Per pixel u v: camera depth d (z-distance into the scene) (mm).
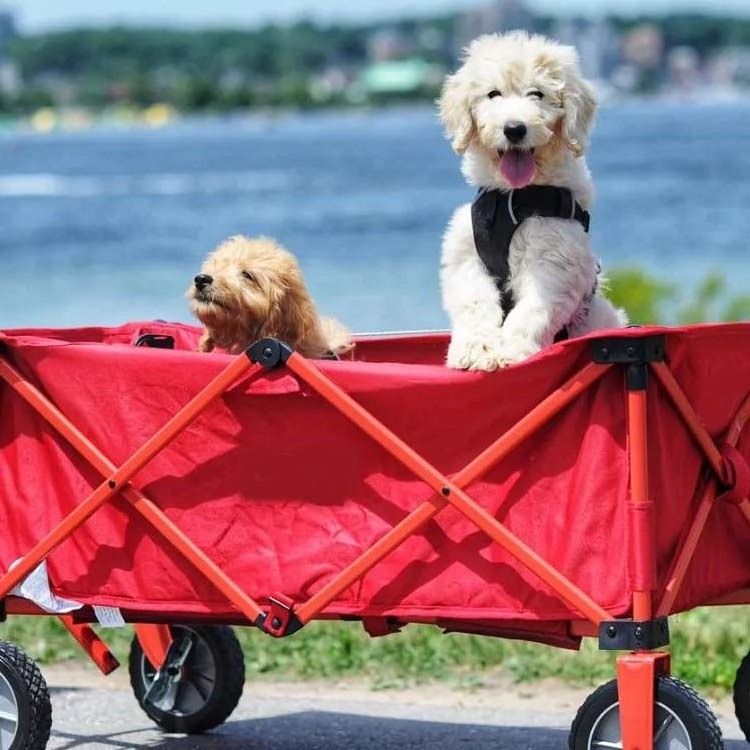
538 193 8219
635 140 121938
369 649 12031
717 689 10867
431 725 9992
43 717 8188
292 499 7660
